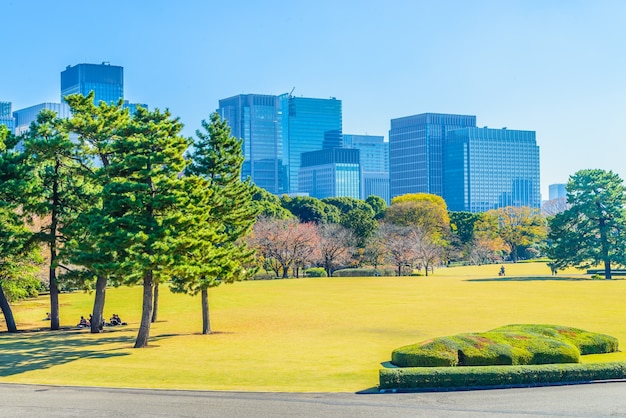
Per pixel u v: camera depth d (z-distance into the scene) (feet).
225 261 172.96
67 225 196.75
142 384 111.04
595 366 105.81
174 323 210.18
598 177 392.06
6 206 190.60
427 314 211.82
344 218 505.25
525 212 624.59
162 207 157.07
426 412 87.76
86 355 143.84
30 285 226.99
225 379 113.91
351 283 359.05
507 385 102.63
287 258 433.89
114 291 313.12
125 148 161.89
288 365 126.52
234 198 191.83
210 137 192.65
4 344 164.14
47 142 186.29
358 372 117.91
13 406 94.58
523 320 191.83
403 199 610.24
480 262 600.39
